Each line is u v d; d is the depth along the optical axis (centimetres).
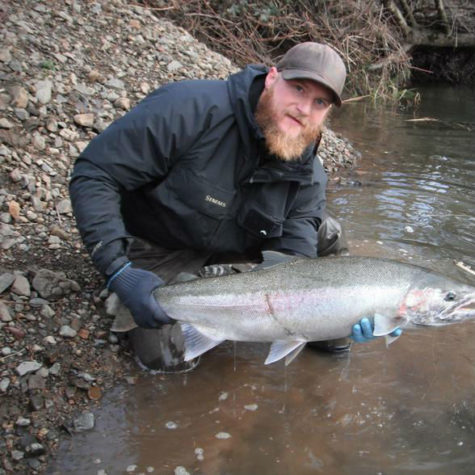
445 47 816
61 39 328
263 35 601
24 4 336
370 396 170
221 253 188
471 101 701
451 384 177
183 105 161
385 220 296
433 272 161
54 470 139
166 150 162
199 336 159
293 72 156
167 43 388
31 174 236
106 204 158
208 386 170
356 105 611
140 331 173
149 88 333
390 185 352
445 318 158
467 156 427
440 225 293
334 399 168
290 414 161
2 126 245
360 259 158
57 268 197
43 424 149
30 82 276
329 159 388
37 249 204
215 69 397
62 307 181
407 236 278
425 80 849
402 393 172
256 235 176
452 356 190
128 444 148
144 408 160
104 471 140
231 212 172
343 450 150
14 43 297
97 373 167
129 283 153
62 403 156
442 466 146
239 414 160
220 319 156
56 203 230
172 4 527
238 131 164
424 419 162
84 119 276
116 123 163
